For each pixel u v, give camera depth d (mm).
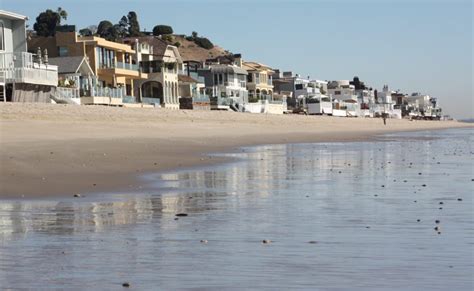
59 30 78312
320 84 167375
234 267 8164
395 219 12031
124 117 55469
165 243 9711
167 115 63719
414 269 8039
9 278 7602
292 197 15453
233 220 11938
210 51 184500
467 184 18406
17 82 51844
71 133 40344
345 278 7594
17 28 56281
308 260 8555
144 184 18172
